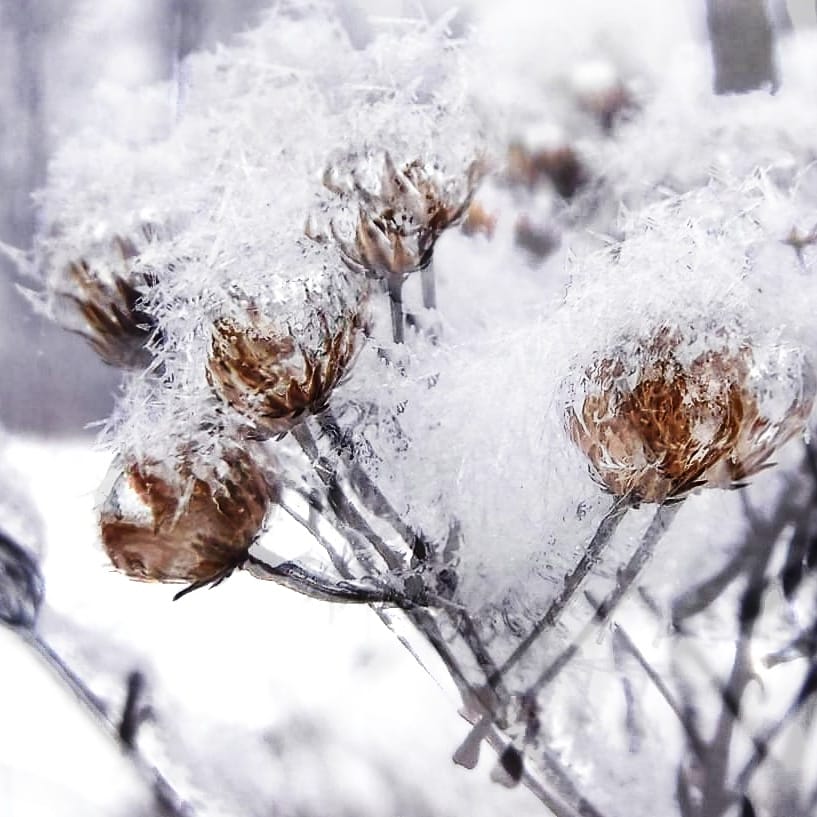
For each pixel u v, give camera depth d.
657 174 0.23
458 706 0.19
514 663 0.19
